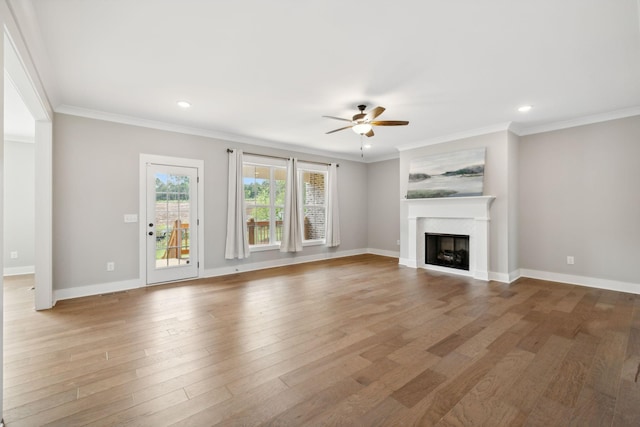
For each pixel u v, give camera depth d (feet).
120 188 14.03
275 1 6.50
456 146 17.34
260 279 16.17
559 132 15.26
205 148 16.70
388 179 24.02
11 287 14.96
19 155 18.16
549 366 7.23
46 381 6.61
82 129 13.10
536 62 9.16
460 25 7.38
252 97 11.84
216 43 8.14
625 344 8.34
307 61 9.11
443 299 12.54
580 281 14.74
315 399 6.01
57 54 8.59
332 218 22.62
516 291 13.69
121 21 7.16
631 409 5.68
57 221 12.54
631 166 13.33
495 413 5.58
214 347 8.24
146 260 14.73
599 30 7.54
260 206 19.57
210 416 5.53
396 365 7.30
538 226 16.01
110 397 6.07
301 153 21.22
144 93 11.39
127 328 9.52
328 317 10.50
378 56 8.84
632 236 13.34
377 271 18.22
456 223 17.53
